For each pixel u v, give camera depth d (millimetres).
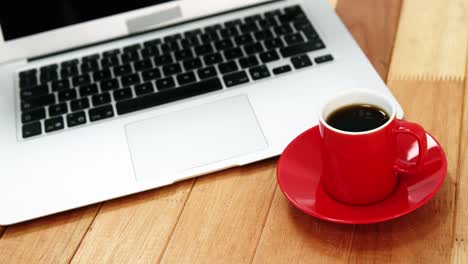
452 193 729
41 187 808
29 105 926
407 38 975
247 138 828
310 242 707
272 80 904
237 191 783
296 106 858
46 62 1007
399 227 705
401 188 713
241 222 743
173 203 782
